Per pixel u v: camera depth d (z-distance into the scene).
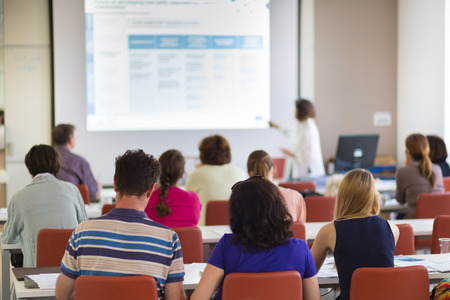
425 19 7.82
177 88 7.83
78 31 7.64
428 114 7.82
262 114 8.03
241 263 2.55
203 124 7.92
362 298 2.68
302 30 8.17
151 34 7.73
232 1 7.86
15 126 7.59
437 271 3.13
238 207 2.54
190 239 3.52
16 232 3.75
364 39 8.41
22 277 2.93
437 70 7.62
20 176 7.62
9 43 7.54
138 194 2.54
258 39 7.96
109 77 7.71
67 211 3.73
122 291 2.40
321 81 8.31
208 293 2.55
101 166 7.77
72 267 2.52
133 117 7.79
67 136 5.95
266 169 4.32
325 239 2.97
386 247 2.90
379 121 8.52
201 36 7.82
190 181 5.04
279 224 2.53
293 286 2.50
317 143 7.48
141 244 2.50
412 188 5.34
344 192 3.00
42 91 7.62
